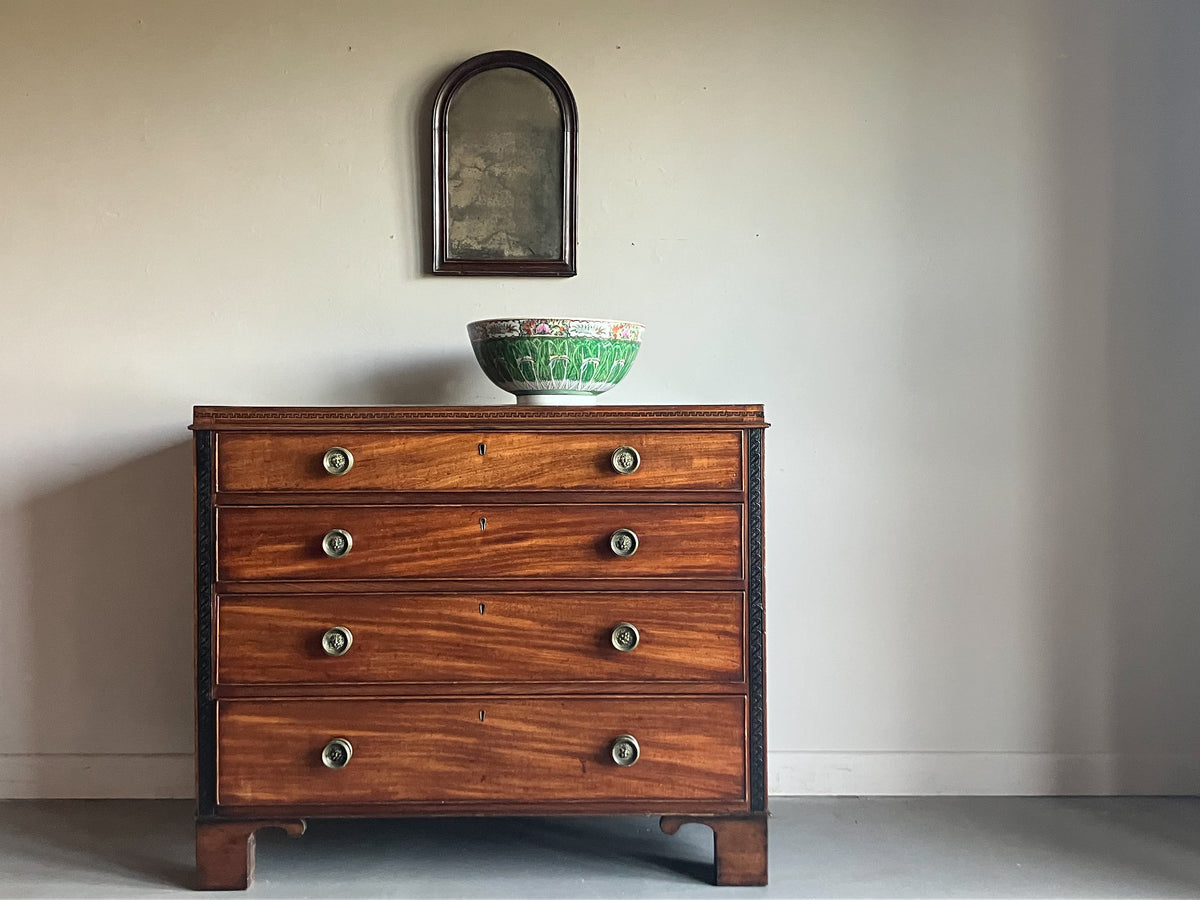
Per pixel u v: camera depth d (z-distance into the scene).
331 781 1.79
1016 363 2.32
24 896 1.77
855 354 2.32
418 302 2.32
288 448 1.79
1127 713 2.33
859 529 2.33
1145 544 2.34
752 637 1.81
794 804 2.27
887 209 2.34
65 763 2.29
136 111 2.29
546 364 1.96
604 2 2.32
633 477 1.80
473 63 2.28
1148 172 2.33
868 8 2.34
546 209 2.31
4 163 2.28
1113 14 2.33
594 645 1.80
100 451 2.29
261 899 1.76
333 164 2.31
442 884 1.82
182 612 2.30
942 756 2.33
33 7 2.28
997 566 2.32
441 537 1.80
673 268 2.33
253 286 2.31
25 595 2.29
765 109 2.33
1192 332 2.33
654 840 2.04
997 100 2.34
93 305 2.29
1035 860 1.94
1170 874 1.87
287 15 2.30
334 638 1.77
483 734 1.79
